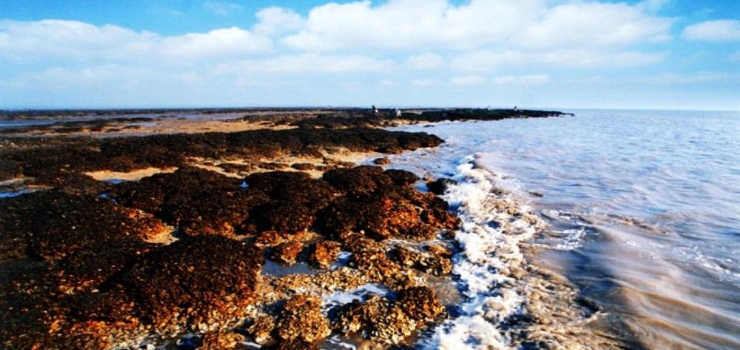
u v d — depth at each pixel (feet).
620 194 59.62
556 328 26.03
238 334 26.04
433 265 35.63
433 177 73.10
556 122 268.41
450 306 29.81
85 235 37.27
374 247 39.24
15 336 24.07
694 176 73.77
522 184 66.49
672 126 238.27
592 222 46.55
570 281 32.50
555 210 51.57
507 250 39.14
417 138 123.03
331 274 34.12
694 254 37.37
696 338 24.81
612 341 24.63
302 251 38.68
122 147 83.61
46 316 25.98
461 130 179.83
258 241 40.81
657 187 64.54
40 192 46.19
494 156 97.71
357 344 25.50
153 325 26.94
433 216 47.98
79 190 53.78
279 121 179.22
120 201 48.65
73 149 81.76
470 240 41.27
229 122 179.63
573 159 94.17
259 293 31.12
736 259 36.24
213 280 30.17
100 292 29.43
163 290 28.53
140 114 310.45
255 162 80.02
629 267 34.53
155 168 71.67
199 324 27.07
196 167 68.90
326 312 28.60
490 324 26.99
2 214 39.55
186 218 43.75
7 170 63.72
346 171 65.72
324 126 164.66
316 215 46.37
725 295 29.91
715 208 52.21
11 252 34.60
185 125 163.73
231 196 49.21
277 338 25.86
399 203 50.34
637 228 44.68
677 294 29.99
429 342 25.55
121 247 34.86
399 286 32.42
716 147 119.65
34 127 147.95
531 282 32.53
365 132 129.29
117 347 24.95
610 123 268.00
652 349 23.79
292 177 60.18
